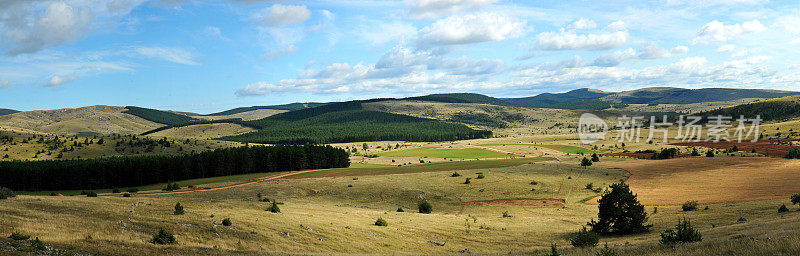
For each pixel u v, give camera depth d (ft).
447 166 487.20
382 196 291.99
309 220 153.79
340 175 424.46
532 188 317.42
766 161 416.87
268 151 538.06
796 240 67.36
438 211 253.03
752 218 156.66
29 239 83.15
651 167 425.69
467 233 160.56
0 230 88.58
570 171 411.54
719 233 116.26
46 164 452.76
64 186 430.20
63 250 78.13
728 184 304.09
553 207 257.96
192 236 111.14
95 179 435.94
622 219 157.58
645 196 280.10
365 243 129.29
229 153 508.12
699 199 249.96
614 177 375.04
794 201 178.60
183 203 176.76
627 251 91.66
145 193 311.06
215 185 369.50
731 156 499.10
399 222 174.40
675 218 183.52
